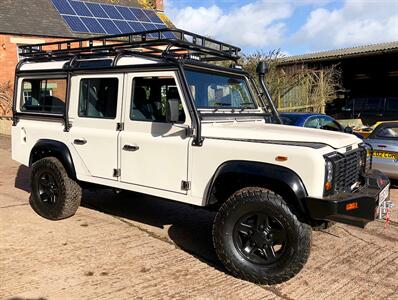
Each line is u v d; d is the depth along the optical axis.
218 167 4.21
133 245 4.99
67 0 21.42
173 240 5.20
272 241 4.00
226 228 4.12
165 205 6.80
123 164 4.95
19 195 7.30
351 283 4.12
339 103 22.61
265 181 4.04
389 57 21.03
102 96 5.19
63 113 5.62
